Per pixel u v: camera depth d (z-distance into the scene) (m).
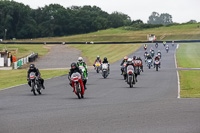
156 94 48.84
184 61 156.62
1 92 55.19
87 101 40.56
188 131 22.45
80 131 22.94
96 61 102.50
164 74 92.69
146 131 22.67
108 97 45.12
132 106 35.12
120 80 75.81
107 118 27.88
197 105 34.97
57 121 26.86
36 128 24.17
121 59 180.00
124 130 23.08
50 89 58.22
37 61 185.00
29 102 40.75
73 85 43.94
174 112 30.44
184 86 62.09
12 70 131.25
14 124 25.89
